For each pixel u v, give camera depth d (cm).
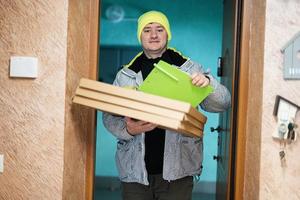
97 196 334
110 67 362
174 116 118
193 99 132
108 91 125
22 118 139
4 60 139
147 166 161
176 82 128
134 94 122
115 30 358
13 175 140
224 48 209
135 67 163
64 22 135
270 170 132
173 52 166
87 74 163
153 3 344
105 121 162
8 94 139
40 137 138
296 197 131
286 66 129
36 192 139
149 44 155
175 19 338
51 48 136
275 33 130
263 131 132
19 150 140
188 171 159
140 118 121
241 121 158
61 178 138
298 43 128
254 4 150
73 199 152
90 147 166
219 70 223
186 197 162
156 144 161
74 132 149
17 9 137
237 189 159
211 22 335
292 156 131
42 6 136
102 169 364
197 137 146
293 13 129
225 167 192
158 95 126
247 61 157
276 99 130
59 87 136
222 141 208
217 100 147
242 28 157
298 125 130
